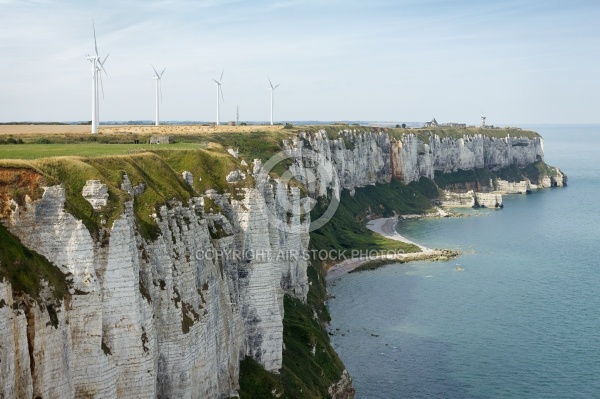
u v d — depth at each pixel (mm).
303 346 97812
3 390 41562
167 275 62000
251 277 82875
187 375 62125
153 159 74125
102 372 51656
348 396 95812
